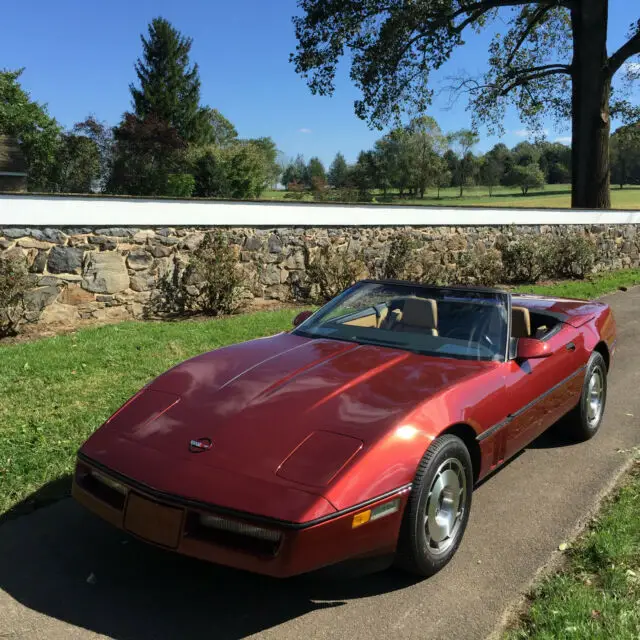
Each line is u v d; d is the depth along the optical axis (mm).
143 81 59219
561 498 3953
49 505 3709
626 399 6168
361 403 3068
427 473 2865
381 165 80875
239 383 3354
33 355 6641
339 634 2600
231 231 10391
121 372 6152
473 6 24094
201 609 2770
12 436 4492
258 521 2461
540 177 94875
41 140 40094
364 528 2615
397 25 23094
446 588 2957
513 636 2551
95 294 8953
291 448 2748
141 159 42906
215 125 74250
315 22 24234
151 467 2752
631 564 3090
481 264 14438
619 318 10930
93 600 2816
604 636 2477
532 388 3934
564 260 16812
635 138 28266
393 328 4207
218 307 9914
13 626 2605
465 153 90438
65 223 8539
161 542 2625
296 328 4504
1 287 7664
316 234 11695
